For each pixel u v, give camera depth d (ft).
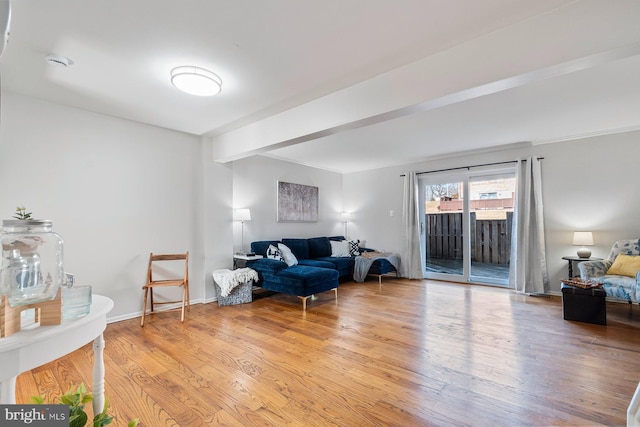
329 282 13.58
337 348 8.48
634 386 6.44
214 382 6.66
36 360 2.97
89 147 10.25
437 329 9.99
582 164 13.94
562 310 12.05
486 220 17.22
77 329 3.38
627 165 12.96
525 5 5.44
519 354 8.05
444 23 5.93
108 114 10.61
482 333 9.60
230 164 14.49
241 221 15.65
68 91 8.74
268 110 10.27
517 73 5.93
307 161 19.65
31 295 3.28
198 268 13.33
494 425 5.24
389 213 20.77
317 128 9.32
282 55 6.99
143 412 5.60
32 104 9.12
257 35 6.24
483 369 7.24
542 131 13.29
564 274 14.34
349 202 23.04
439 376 6.92
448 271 18.54
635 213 12.80
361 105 8.28
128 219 11.16
